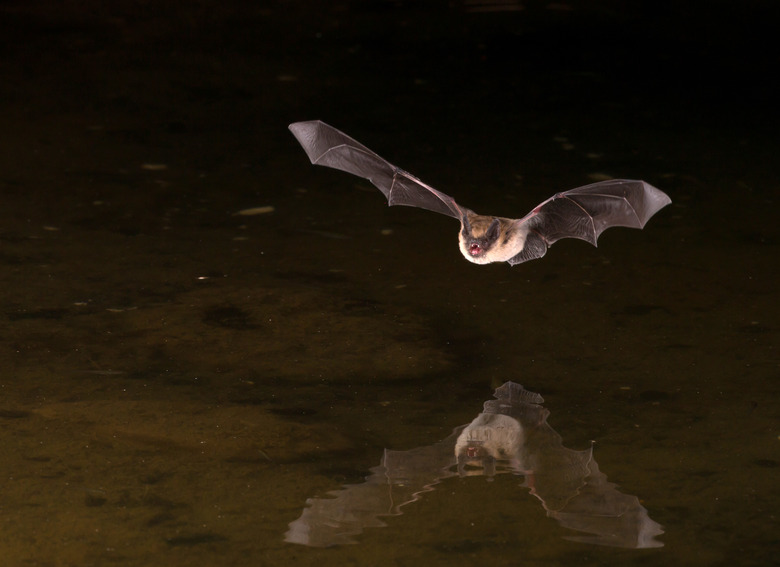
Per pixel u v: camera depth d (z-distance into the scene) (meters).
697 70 32.62
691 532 11.48
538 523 11.60
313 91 29.92
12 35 34.41
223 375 15.04
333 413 14.09
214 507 11.84
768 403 14.38
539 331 16.56
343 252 19.62
